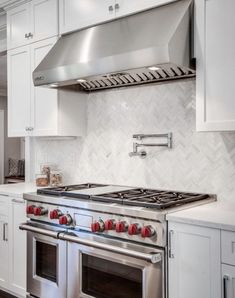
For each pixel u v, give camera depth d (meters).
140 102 2.70
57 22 2.81
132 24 2.26
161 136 2.57
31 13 3.02
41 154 3.51
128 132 2.78
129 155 2.76
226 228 1.59
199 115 2.02
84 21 2.61
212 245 1.65
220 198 2.29
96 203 2.10
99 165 2.99
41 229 2.37
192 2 2.09
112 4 2.44
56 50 2.61
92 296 2.14
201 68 2.01
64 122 2.89
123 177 2.81
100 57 2.18
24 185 3.22
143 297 1.87
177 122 2.49
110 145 2.90
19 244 2.71
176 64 1.97
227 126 1.92
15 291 2.75
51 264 2.42
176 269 1.77
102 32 2.40
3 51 3.67
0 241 2.90
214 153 2.32
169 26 2.02
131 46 2.07
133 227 1.87
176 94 2.49
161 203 1.93
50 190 2.50
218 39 1.95
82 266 2.20
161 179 2.58
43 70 2.51
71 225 2.23
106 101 2.93
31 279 2.54
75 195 2.31
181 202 2.02
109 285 2.06
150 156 2.64
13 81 3.21
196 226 1.70
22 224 2.53
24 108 3.11
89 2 2.58
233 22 1.90
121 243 1.96
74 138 3.18
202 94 2.01
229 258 1.59
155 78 2.54
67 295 2.28
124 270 1.99
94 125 3.02
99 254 2.09
